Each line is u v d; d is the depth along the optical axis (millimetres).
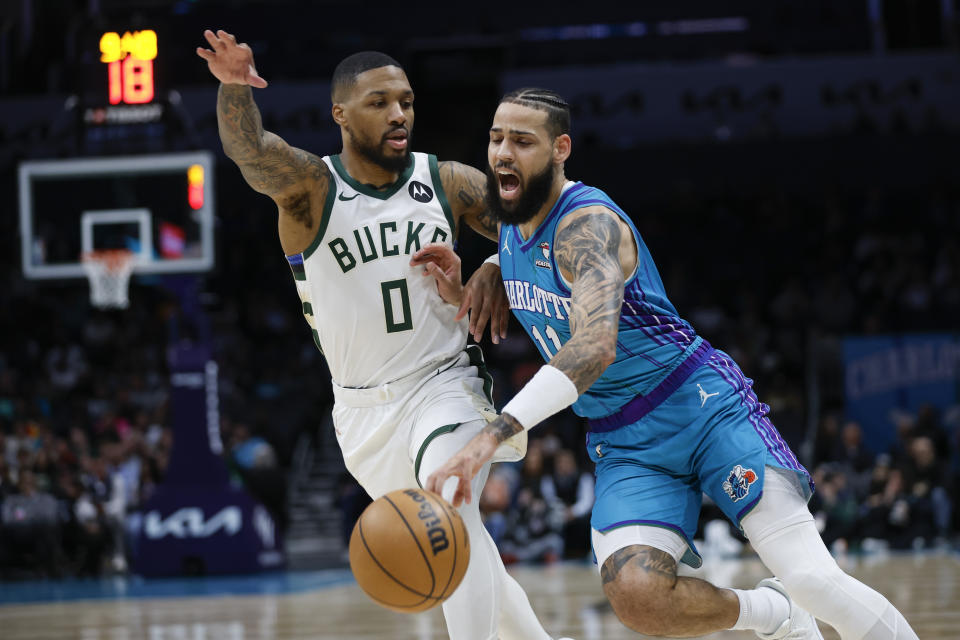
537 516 21891
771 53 36062
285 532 24422
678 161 33344
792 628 6316
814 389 26734
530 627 6289
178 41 37500
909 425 23703
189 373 20797
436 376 6535
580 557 22094
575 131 33906
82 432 25844
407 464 6551
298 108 32500
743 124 33438
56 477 23156
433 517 5082
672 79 33688
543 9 38375
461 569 5164
